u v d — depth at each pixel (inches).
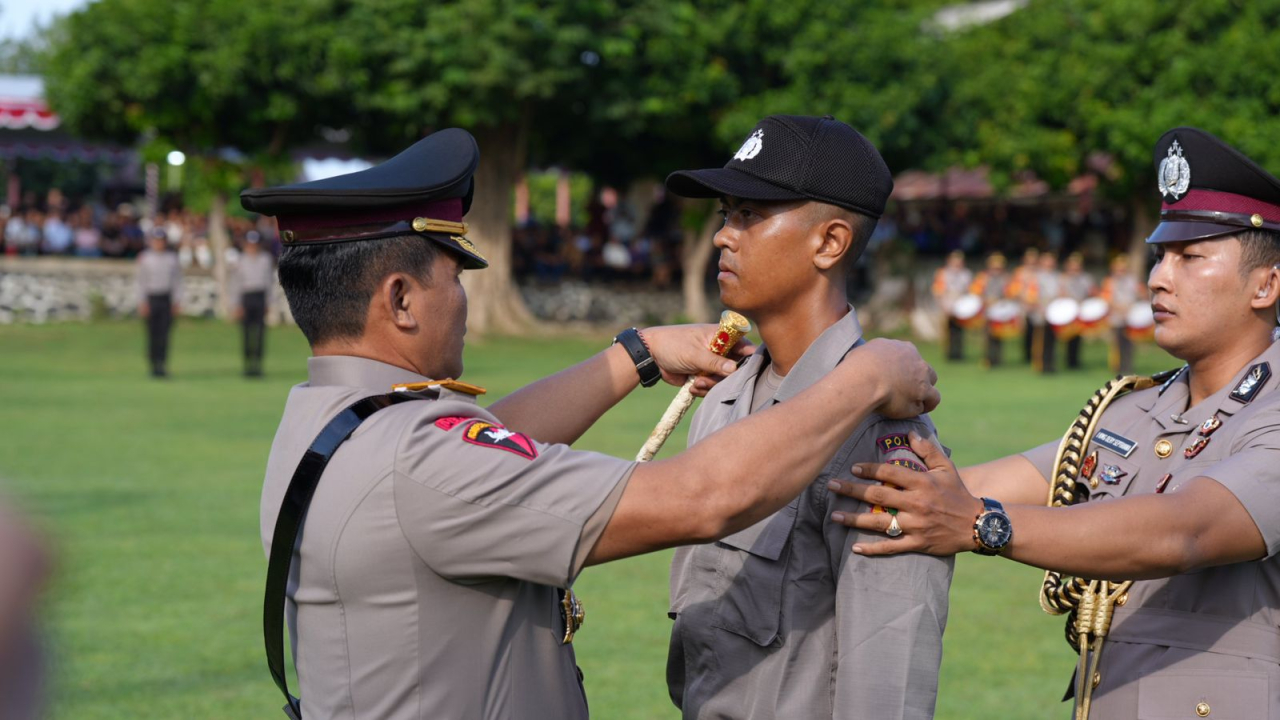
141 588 227.6
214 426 434.0
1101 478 91.4
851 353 74.8
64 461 356.2
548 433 89.0
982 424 462.3
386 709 69.9
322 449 71.4
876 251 1055.6
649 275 1050.7
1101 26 919.0
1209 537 77.9
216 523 279.6
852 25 881.5
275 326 931.3
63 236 981.2
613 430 424.8
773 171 80.2
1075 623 90.3
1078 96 924.6
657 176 958.4
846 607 75.3
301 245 75.1
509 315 934.4
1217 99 879.7
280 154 892.6
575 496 68.1
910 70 883.4
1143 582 87.3
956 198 1138.7
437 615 70.0
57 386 554.3
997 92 950.4
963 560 266.5
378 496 69.2
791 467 69.5
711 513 68.0
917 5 1041.5
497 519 68.1
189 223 1035.3
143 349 753.6
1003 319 771.4
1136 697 84.9
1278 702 81.4
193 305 963.3
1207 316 88.0
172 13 829.8
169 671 184.5
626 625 211.8
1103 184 970.7
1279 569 82.7
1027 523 75.8
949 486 75.9
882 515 75.2
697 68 840.9
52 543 24.4
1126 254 1031.6
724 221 85.4
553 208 1835.6
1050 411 510.9
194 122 872.3
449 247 75.3
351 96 835.4
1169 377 94.9
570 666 77.4
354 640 70.3
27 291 921.5
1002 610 225.5
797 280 81.6
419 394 73.9
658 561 260.2
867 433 78.0
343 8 830.5
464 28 784.9
